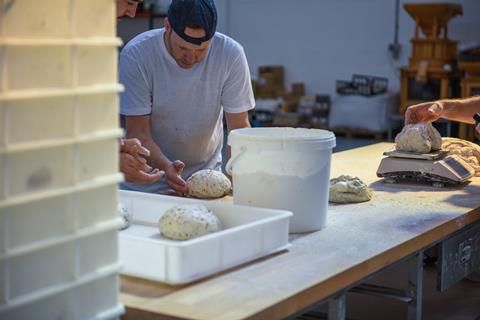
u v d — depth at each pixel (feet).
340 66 32.07
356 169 10.21
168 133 9.70
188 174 9.98
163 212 6.80
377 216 7.45
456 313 8.72
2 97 3.78
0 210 3.86
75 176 4.19
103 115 4.34
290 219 6.72
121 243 5.43
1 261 3.88
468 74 23.15
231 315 4.67
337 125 28.94
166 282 5.24
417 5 24.36
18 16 3.86
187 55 8.82
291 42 32.94
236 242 5.60
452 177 8.92
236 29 34.09
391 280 9.59
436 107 9.70
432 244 7.06
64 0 4.05
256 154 6.68
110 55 4.33
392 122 27.91
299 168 6.63
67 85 4.11
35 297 4.02
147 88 9.32
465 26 28.94
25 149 3.91
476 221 8.30
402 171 9.16
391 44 30.45
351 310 8.69
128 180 7.72
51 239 4.09
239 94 9.64
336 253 6.07
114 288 4.49
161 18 24.38
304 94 32.94
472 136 21.80
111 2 4.30
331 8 31.78
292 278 5.41
